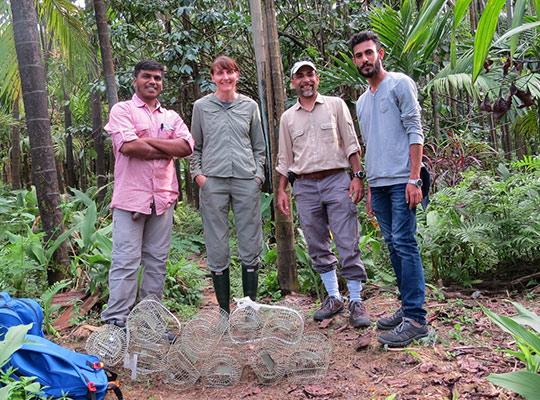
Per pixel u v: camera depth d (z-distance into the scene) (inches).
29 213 223.6
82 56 236.1
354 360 105.0
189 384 100.1
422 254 153.9
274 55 152.6
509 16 184.2
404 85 104.0
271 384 98.2
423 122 269.3
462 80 199.9
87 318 139.9
